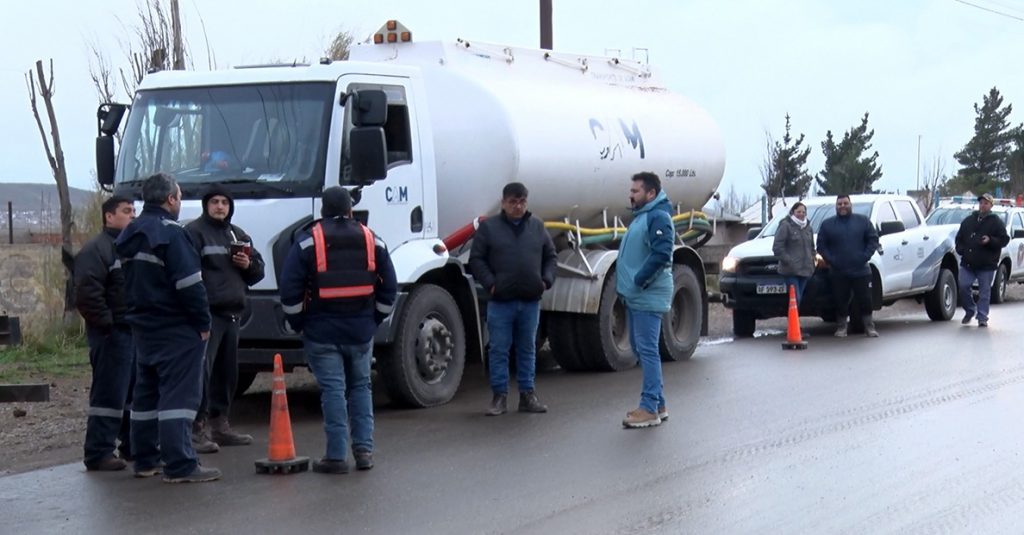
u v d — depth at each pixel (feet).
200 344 27.02
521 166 39.01
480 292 39.47
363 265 27.84
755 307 55.67
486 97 39.19
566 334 43.91
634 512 23.82
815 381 40.52
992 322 62.23
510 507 24.36
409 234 35.94
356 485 26.55
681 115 50.14
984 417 33.24
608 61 47.96
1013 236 79.30
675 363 46.37
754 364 45.60
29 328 47.52
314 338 27.73
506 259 34.63
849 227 54.95
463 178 39.04
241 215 33.53
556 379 42.96
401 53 40.45
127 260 26.66
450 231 39.29
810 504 24.29
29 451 31.14
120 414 28.71
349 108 34.06
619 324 44.98
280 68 34.53
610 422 33.73
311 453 30.14
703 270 48.47
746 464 27.91
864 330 57.16
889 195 63.36
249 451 30.71
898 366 43.88
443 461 28.91
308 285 27.76
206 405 30.40
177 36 55.83
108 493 26.27
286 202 33.27
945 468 27.30
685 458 28.68
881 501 24.45
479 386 41.78
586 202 43.24
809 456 28.63
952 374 41.45
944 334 55.62
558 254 43.42
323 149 33.40
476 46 41.27
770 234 59.98
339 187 28.25
